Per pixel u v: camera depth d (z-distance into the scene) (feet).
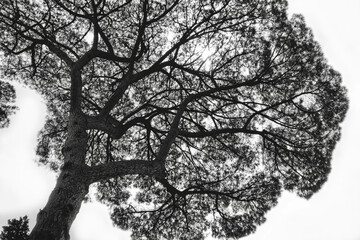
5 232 14.34
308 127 29.60
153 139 36.14
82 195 17.44
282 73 29.09
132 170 19.77
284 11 29.27
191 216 32.94
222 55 31.22
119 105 35.58
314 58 28.40
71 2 27.68
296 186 30.63
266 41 29.32
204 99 33.40
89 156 35.78
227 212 31.73
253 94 32.04
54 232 14.89
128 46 32.42
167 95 33.55
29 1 29.66
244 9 29.81
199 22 30.14
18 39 30.35
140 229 33.58
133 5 30.30
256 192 29.14
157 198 36.22
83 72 33.58
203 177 34.42
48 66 33.14
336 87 28.45
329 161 29.58
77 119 21.65
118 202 36.68
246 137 33.78
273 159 32.14
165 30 31.55
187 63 31.53
